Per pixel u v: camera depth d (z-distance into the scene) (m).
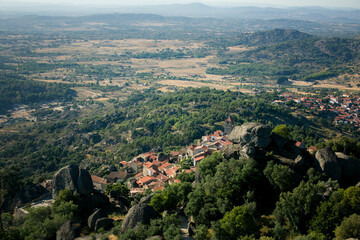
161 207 77.12
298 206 62.06
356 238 50.97
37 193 96.81
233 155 84.06
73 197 79.25
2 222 79.94
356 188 59.53
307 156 81.25
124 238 60.44
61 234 66.88
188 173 110.88
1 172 97.50
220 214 68.69
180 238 61.34
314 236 53.75
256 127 84.62
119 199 93.81
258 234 61.03
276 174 71.31
